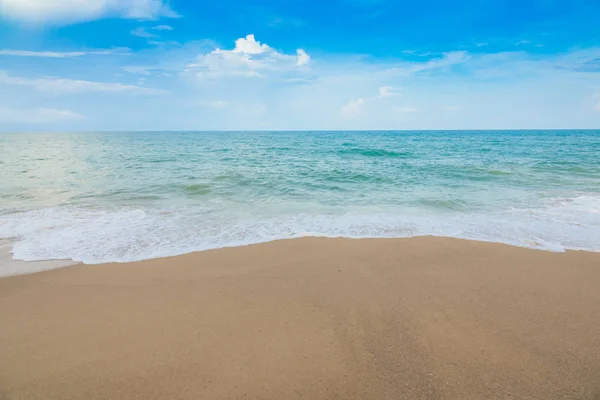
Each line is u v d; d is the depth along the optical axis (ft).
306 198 33.65
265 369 9.51
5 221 24.95
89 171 50.26
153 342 10.76
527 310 12.73
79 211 28.25
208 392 8.65
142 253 19.12
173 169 52.29
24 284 15.19
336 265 17.38
